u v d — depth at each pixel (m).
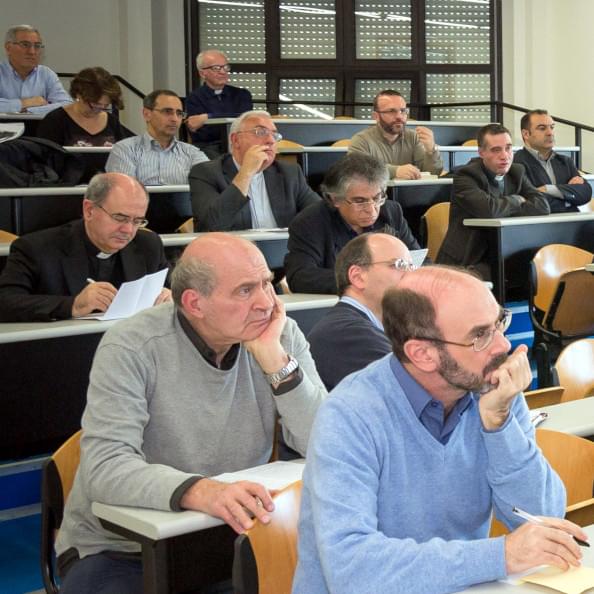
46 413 3.01
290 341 2.15
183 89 10.73
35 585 2.75
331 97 11.23
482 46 11.41
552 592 1.37
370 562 1.42
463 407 1.58
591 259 5.00
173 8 10.61
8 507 3.05
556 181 6.53
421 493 1.56
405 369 1.57
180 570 1.78
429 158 6.64
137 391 1.96
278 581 1.68
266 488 1.80
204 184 4.93
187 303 1.96
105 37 10.24
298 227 3.98
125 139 5.72
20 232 4.53
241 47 10.97
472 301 1.50
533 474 1.58
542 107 11.44
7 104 6.95
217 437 2.03
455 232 5.27
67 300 3.10
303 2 11.09
